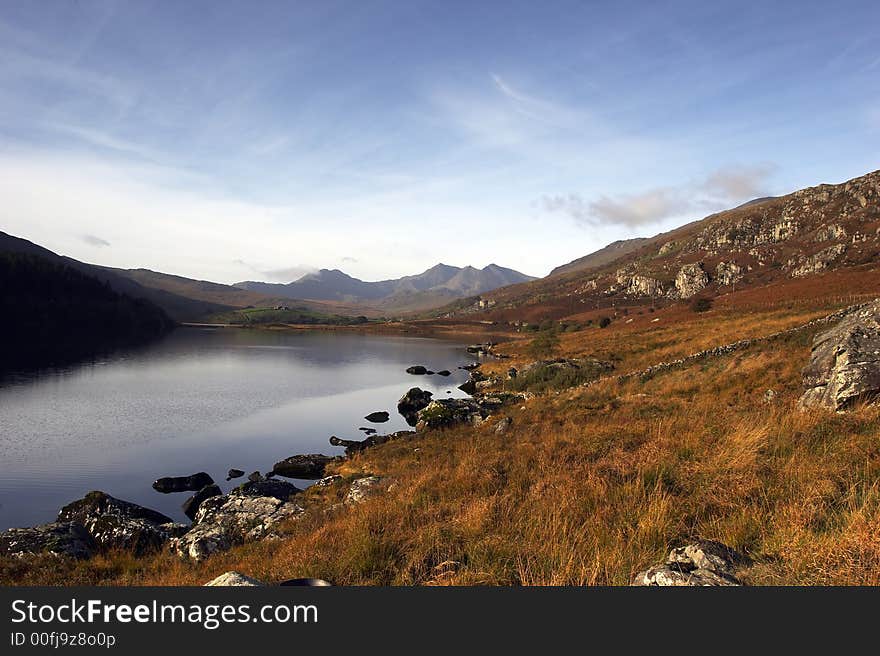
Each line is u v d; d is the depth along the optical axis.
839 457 7.50
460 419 29.59
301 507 15.77
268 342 129.50
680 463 8.76
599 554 5.55
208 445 31.22
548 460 11.41
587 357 49.66
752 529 5.77
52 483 23.91
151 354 86.94
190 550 12.58
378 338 159.12
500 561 5.89
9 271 123.50
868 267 83.19
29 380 53.22
